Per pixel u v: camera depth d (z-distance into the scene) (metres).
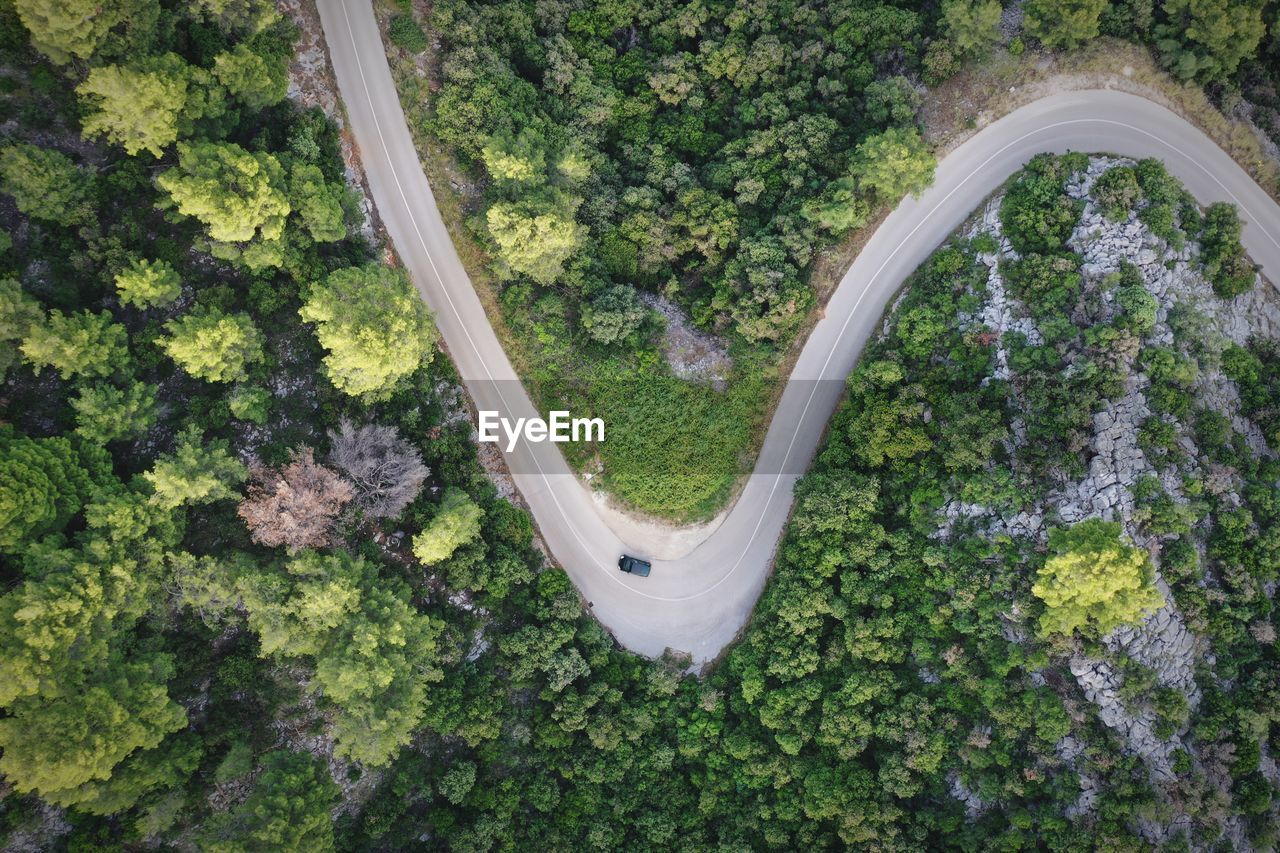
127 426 57.72
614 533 79.50
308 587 59.12
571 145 78.50
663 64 84.50
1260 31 73.12
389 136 76.06
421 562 70.12
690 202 80.19
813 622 72.88
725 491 79.56
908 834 67.50
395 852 67.50
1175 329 68.50
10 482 51.28
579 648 75.62
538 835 71.56
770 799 72.62
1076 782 62.50
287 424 66.12
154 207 62.44
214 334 59.00
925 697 68.81
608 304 77.44
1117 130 77.44
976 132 78.56
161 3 62.66
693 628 79.12
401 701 62.00
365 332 61.69
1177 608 63.28
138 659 56.16
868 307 79.19
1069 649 63.41
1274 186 77.31
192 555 60.41
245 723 62.56
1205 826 60.19
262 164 62.19
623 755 74.00
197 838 57.03
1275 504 64.69
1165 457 64.94
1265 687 62.09
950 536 70.38
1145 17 75.62
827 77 82.44
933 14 82.06
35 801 55.44
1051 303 69.94
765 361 79.19
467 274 77.62
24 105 58.84
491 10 79.06
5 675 49.03
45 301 57.69
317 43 74.00
